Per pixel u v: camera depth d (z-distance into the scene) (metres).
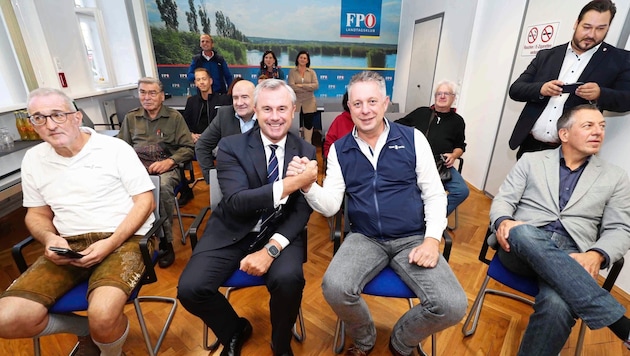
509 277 1.26
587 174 1.30
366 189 1.35
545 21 2.31
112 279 1.11
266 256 1.20
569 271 1.06
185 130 2.32
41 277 1.11
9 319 0.98
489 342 1.44
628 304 1.67
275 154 1.35
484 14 3.05
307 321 1.56
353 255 1.26
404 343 1.26
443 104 2.18
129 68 4.51
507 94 2.72
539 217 1.35
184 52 4.71
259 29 4.79
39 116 1.11
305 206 1.35
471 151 3.29
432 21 4.09
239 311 1.61
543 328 1.08
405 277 1.21
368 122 1.27
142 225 1.35
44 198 1.27
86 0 3.80
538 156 1.43
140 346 1.41
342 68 5.24
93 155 1.27
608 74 1.66
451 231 2.41
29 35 2.62
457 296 1.09
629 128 1.65
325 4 4.82
